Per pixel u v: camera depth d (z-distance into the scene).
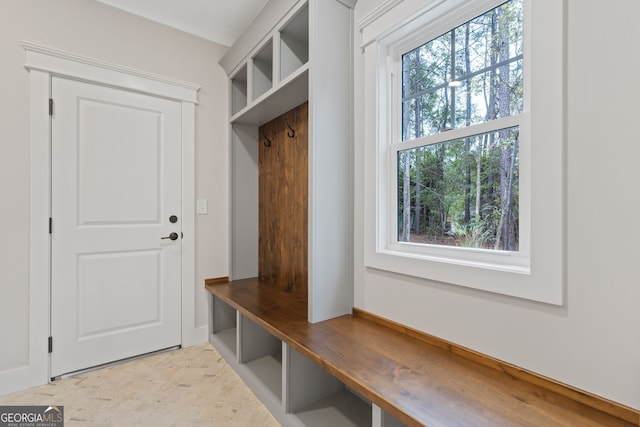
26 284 1.80
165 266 2.29
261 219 2.69
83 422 1.48
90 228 2.01
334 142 1.65
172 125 2.33
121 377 1.90
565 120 0.94
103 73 2.04
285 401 1.46
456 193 1.33
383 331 1.46
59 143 1.90
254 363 1.96
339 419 1.43
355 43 1.71
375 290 1.59
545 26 0.97
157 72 2.27
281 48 1.93
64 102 1.92
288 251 2.34
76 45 1.96
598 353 0.89
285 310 1.80
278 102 2.12
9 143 1.76
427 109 1.46
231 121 2.56
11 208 1.76
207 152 2.51
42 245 1.85
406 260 1.41
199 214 2.46
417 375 1.06
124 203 2.13
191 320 2.40
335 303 1.66
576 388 0.92
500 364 1.08
